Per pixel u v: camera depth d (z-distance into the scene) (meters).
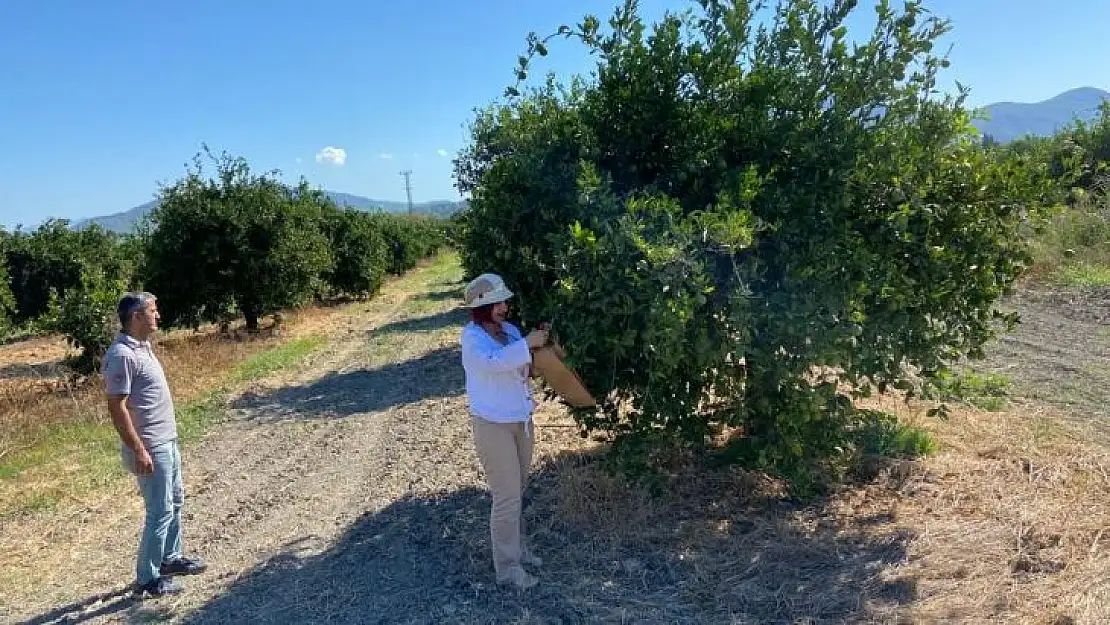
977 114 4.91
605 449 6.53
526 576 4.43
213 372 12.46
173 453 4.86
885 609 3.81
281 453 7.89
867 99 4.76
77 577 5.14
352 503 6.19
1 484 7.10
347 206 28.44
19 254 19.97
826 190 4.74
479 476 6.49
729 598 4.10
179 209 16.25
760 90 4.98
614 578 4.45
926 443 5.98
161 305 16.64
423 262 49.34
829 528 4.82
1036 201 4.92
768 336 4.61
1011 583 3.96
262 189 17.36
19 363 16.69
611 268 4.16
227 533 5.74
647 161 5.36
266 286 17.08
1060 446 5.95
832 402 4.84
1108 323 10.76
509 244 5.30
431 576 4.68
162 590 4.73
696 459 6.09
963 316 5.16
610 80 5.23
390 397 10.15
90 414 9.61
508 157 5.46
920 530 4.60
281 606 4.47
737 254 4.61
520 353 4.17
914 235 4.78
